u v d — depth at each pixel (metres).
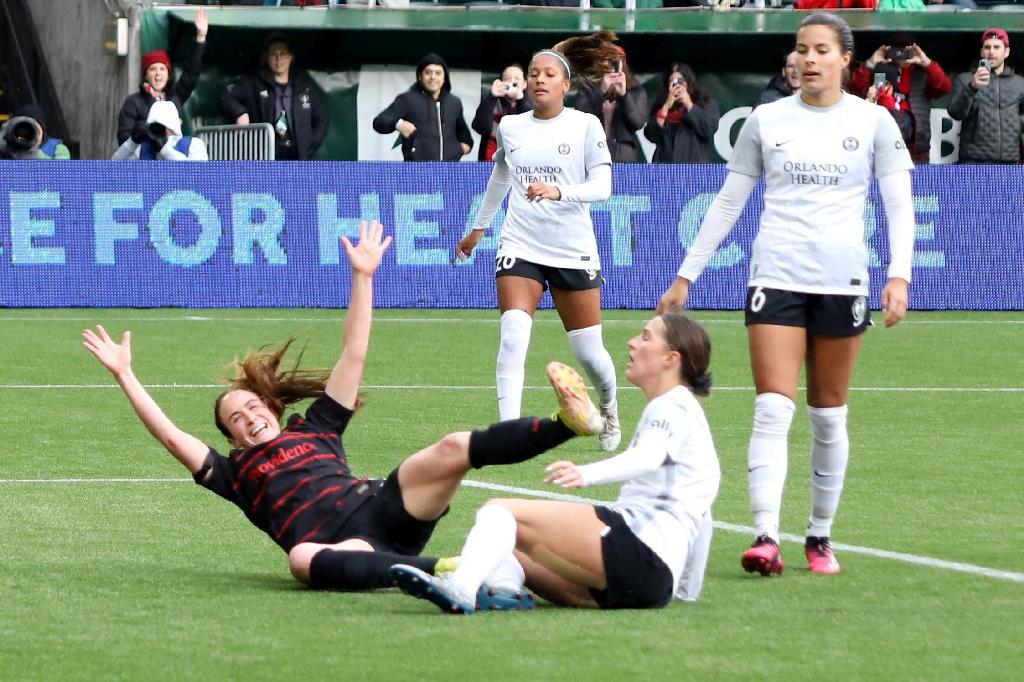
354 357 20.09
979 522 24.27
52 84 73.12
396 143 69.56
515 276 31.11
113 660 15.58
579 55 31.89
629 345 18.81
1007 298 58.06
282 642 16.25
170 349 45.28
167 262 56.31
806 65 21.44
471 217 57.16
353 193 56.84
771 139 21.70
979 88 60.47
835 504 21.03
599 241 57.03
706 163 59.16
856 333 21.41
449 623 17.09
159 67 59.00
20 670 15.22
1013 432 33.34
